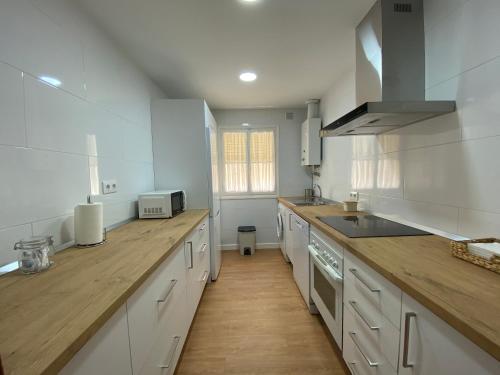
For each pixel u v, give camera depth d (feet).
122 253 3.70
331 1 4.65
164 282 3.78
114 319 2.36
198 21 5.16
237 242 13.12
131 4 4.58
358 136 7.43
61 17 4.09
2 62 3.07
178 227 5.57
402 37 4.57
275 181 13.12
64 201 4.09
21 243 3.00
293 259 8.90
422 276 2.69
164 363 3.76
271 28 5.48
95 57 5.06
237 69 7.61
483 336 1.71
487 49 3.38
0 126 3.04
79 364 1.87
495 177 3.32
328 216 6.49
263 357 5.28
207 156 8.38
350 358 4.27
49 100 3.81
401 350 2.78
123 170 6.21
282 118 12.73
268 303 7.49
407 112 4.00
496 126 3.28
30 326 1.90
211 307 7.29
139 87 7.30
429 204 4.55
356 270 3.88
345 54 6.76
